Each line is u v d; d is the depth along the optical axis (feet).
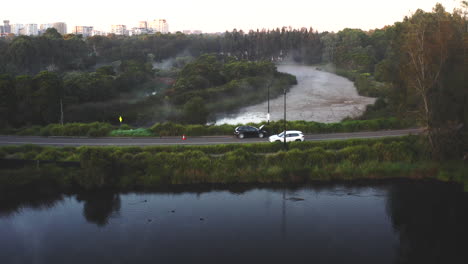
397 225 112.47
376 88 354.33
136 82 366.84
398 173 144.66
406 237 106.11
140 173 142.61
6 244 105.29
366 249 101.35
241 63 447.01
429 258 96.84
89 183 138.10
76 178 139.85
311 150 149.07
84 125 188.34
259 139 168.35
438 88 146.20
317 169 144.56
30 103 228.63
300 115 263.90
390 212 119.96
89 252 100.94
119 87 343.26
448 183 138.21
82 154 141.18
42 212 123.65
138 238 107.96
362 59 505.25
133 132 181.68
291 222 115.44
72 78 331.77
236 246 103.40
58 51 458.91
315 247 102.58
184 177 142.10
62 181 139.64
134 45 611.47
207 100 316.60
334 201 127.85
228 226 113.91
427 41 146.61
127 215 120.98
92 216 120.37
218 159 146.51
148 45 642.63
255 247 102.73
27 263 96.48
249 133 171.32
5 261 97.40
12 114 225.56
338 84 445.78
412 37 150.20
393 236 106.93
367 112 244.63
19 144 163.63
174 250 101.60
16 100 232.12
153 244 104.78
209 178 142.72
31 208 126.00
